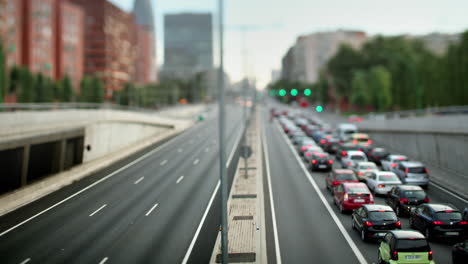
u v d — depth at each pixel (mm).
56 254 17562
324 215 22656
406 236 13805
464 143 30859
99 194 28875
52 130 34938
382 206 18516
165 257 16938
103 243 18812
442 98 66562
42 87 88875
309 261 16000
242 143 56969
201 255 17047
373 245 17656
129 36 170875
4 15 95375
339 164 40500
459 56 63688
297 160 43531
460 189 27672
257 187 29922
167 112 110062
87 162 39594
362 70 126938
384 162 34938
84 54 143500
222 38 16266
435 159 36656
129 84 129500
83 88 105625
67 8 122125
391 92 99125
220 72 15977
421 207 18641
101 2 143000
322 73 144750
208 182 32000
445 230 17062
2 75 68938
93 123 42156
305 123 81375
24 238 19828
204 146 54312
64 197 28266
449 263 15180
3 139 28953
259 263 15898
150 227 21094
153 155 47531
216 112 141375
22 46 105375
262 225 21031
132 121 53375
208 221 21875
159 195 28188
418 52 145000
